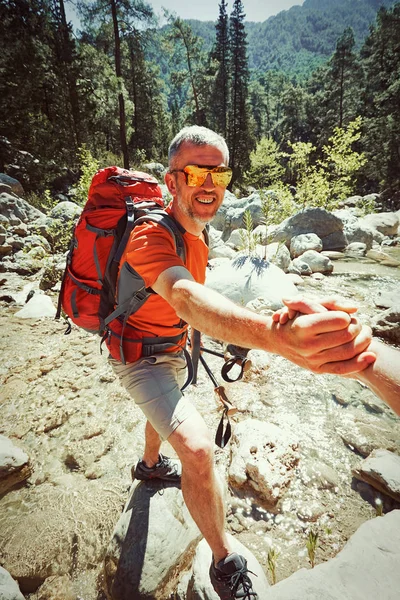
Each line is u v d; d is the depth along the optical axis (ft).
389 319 12.86
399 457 7.40
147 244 3.84
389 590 4.42
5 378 10.71
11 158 44.86
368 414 9.13
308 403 9.58
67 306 5.59
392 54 128.16
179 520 5.93
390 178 92.32
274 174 64.34
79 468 7.66
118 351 4.75
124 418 9.07
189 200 4.39
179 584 5.25
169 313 4.59
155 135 141.69
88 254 5.01
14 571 5.67
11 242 22.58
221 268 16.30
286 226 26.78
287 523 6.35
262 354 11.56
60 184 52.06
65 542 6.09
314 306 1.96
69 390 10.18
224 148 4.46
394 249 27.20
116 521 6.42
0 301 16.61
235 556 4.19
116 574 5.25
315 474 7.30
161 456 6.70
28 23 64.23
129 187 5.30
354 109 144.36
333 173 36.55
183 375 5.66
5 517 6.58
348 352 1.80
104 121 88.12
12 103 46.42
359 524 6.28
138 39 71.41
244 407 9.37
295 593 4.31
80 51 68.28
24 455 7.60
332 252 24.85
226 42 137.39
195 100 134.00
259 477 6.89
